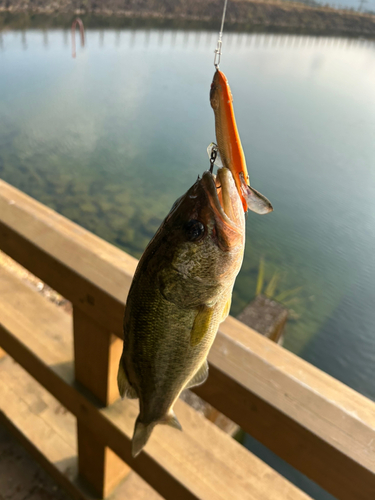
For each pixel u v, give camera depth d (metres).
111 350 1.27
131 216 5.98
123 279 1.12
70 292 1.20
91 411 1.42
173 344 0.82
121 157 7.35
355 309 4.61
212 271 0.77
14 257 1.32
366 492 0.78
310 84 13.55
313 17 20.44
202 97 11.33
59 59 13.73
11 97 9.82
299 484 3.06
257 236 5.66
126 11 21.14
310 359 4.03
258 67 14.99
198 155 7.77
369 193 6.75
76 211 5.92
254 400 0.88
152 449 1.29
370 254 5.37
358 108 11.48
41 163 6.93
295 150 8.13
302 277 5.01
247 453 1.30
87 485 1.72
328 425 0.81
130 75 12.86
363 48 20.05
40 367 1.55
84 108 9.64
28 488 1.83
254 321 4.08
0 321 1.66
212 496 1.19
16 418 1.92
